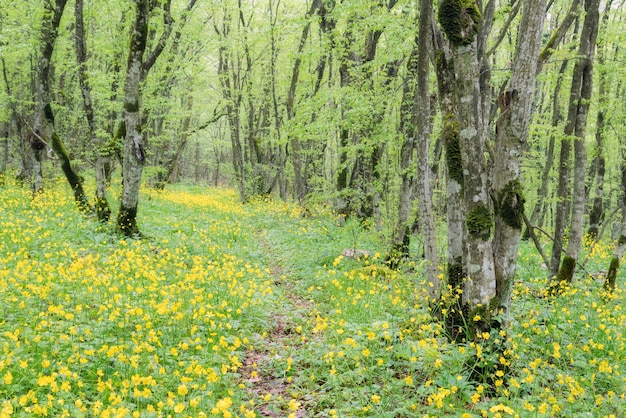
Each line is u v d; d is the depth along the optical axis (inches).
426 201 266.8
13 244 363.9
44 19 502.9
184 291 294.7
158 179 1077.8
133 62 429.7
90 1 527.8
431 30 259.3
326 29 535.8
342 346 217.3
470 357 191.6
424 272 364.2
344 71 521.7
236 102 903.1
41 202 518.6
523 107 188.2
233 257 365.7
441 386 174.6
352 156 518.6
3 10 537.3
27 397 145.0
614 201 1024.2
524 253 534.3
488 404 167.2
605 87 499.8
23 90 788.6
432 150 561.9
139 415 153.9
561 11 616.1
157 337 217.9
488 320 194.2
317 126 418.0
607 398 185.5
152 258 374.6
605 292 329.7
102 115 751.7
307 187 857.5
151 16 568.4
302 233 569.0
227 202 936.9
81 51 471.8
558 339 244.2
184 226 556.4
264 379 209.6
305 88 721.6
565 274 350.6
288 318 289.0
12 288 259.3
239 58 892.0
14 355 182.9
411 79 389.1
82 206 494.0
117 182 904.3
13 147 954.7
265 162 1090.7
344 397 182.1
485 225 192.7
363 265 418.0
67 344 201.2
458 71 192.7
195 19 685.9
